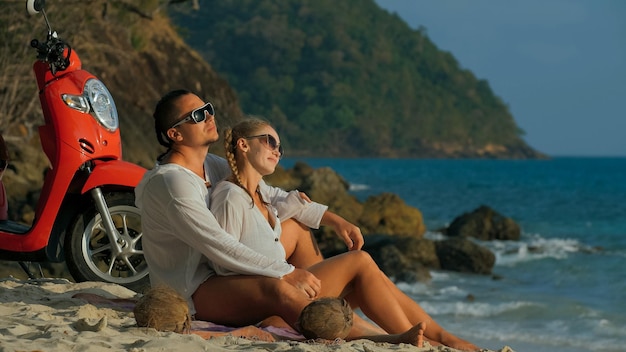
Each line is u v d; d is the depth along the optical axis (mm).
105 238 8516
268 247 6176
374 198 33969
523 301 18656
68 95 7859
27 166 20375
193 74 47406
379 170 146500
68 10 23469
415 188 83688
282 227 6656
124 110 37281
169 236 6133
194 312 6145
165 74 44781
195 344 5168
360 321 6211
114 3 25969
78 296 6984
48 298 6934
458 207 59031
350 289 6234
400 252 23625
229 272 6051
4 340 5066
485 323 16266
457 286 21234
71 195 8172
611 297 19516
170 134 6332
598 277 23016
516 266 25766
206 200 6184
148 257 6285
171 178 5992
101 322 5543
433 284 21422
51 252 7977
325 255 24953
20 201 18500
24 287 7484
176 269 6195
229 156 6199
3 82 21781
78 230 8125
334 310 5668
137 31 38500
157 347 5070
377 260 22281
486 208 35188
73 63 8039
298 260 6766
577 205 60500
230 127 6305
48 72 7922
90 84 8008
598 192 79062
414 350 5555
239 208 6098
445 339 6176
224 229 6070
